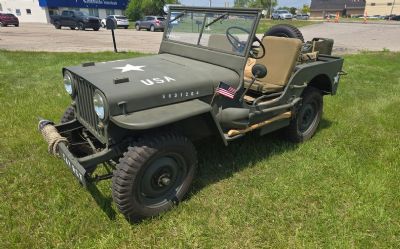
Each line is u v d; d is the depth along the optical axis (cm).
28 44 1416
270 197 304
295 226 272
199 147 386
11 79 686
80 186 308
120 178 244
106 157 261
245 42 310
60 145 274
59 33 2034
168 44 375
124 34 2061
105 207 282
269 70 386
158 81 269
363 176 339
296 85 373
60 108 500
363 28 2683
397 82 764
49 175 325
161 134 256
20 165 340
